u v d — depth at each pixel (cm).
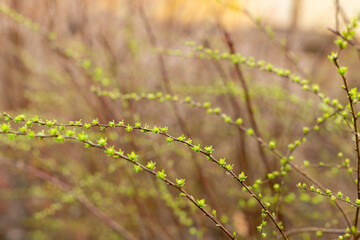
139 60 266
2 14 260
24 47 278
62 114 272
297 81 138
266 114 274
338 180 236
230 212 231
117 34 285
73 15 258
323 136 246
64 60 219
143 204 238
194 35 264
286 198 171
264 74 254
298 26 239
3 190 291
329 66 234
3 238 325
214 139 280
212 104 273
